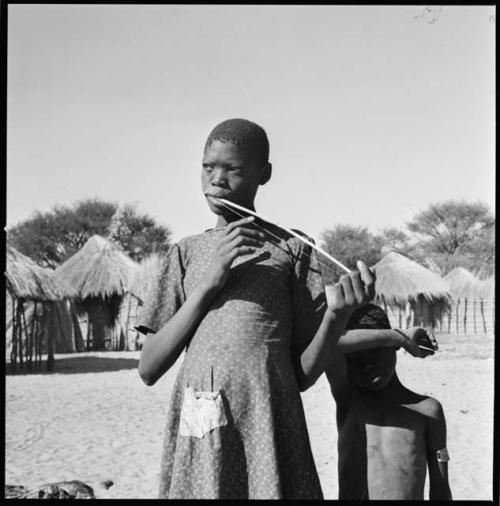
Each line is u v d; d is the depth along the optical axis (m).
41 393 12.02
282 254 2.59
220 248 2.44
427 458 2.82
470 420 8.71
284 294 2.55
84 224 37.72
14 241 37.81
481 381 11.94
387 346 2.71
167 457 2.48
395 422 2.77
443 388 11.31
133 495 5.90
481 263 36.94
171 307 2.65
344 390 2.86
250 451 2.37
